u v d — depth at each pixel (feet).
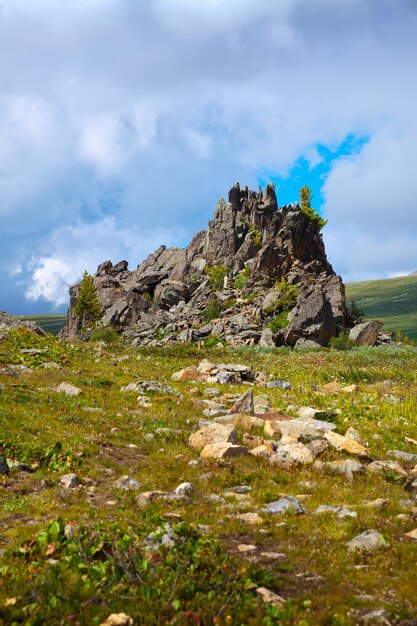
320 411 68.39
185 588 22.12
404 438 60.13
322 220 316.19
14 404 60.49
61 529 28.58
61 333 362.74
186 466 45.29
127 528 29.12
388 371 126.62
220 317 263.90
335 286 255.09
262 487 40.22
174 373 101.91
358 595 22.34
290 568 24.94
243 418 61.21
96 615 20.18
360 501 36.86
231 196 349.82
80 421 58.03
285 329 223.51
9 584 22.52
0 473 39.04
